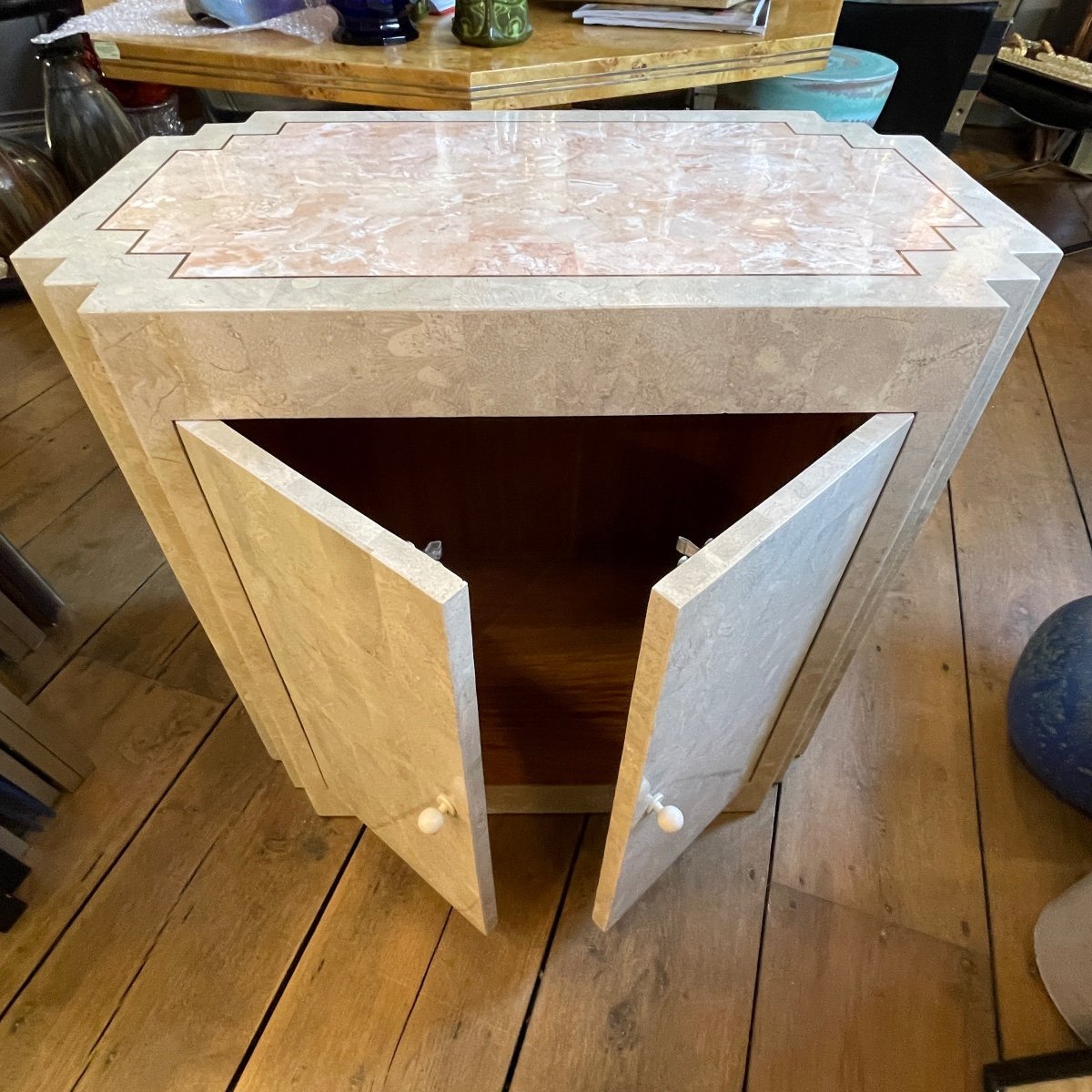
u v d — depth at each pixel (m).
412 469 0.91
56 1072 0.75
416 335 0.51
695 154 0.73
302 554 0.53
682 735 0.58
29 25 2.03
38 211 1.79
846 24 1.60
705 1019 0.79
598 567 1.01
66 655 1.12
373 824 0.85
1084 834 0.94
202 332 0.50
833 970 0.83
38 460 1.45
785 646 0.67
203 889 0.88
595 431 0.88
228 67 1.09
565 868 0.90
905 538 0.73
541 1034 0.78
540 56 1.06
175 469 0.59
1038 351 1.76
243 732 1.03
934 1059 0.77
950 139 1.73
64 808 0.95
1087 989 0.75
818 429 0.72
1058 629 0.93
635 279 0.53
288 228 0.59
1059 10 2.38
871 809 0.96
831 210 0.63
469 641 0.46
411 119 0.80
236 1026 0.78
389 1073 0.75
